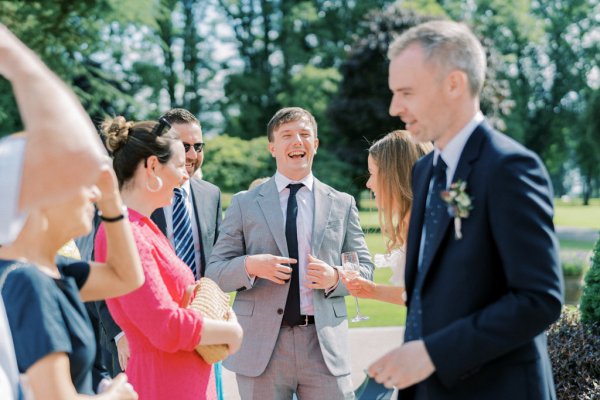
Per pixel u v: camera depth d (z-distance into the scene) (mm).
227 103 37812
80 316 1827
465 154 1979
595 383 3840
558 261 1831
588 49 45750
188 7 38062
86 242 3566
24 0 19562
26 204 1656
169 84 36281
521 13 40281
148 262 2359
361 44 26375
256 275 3348
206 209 4035
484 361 1819
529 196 1825
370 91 26453
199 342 2381
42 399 1657
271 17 39688
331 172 28594
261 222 3523
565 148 46969
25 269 1703
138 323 2318
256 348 3424
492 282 1921
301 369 3432
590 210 42344
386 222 3197
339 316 3547
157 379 2469
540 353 1993
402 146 3146
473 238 1912
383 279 10328
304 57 38562
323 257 3516
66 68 21672
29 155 1639
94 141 1722
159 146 2551
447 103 1968
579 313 4473
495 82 24609
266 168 28734
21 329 1662
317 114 33188
